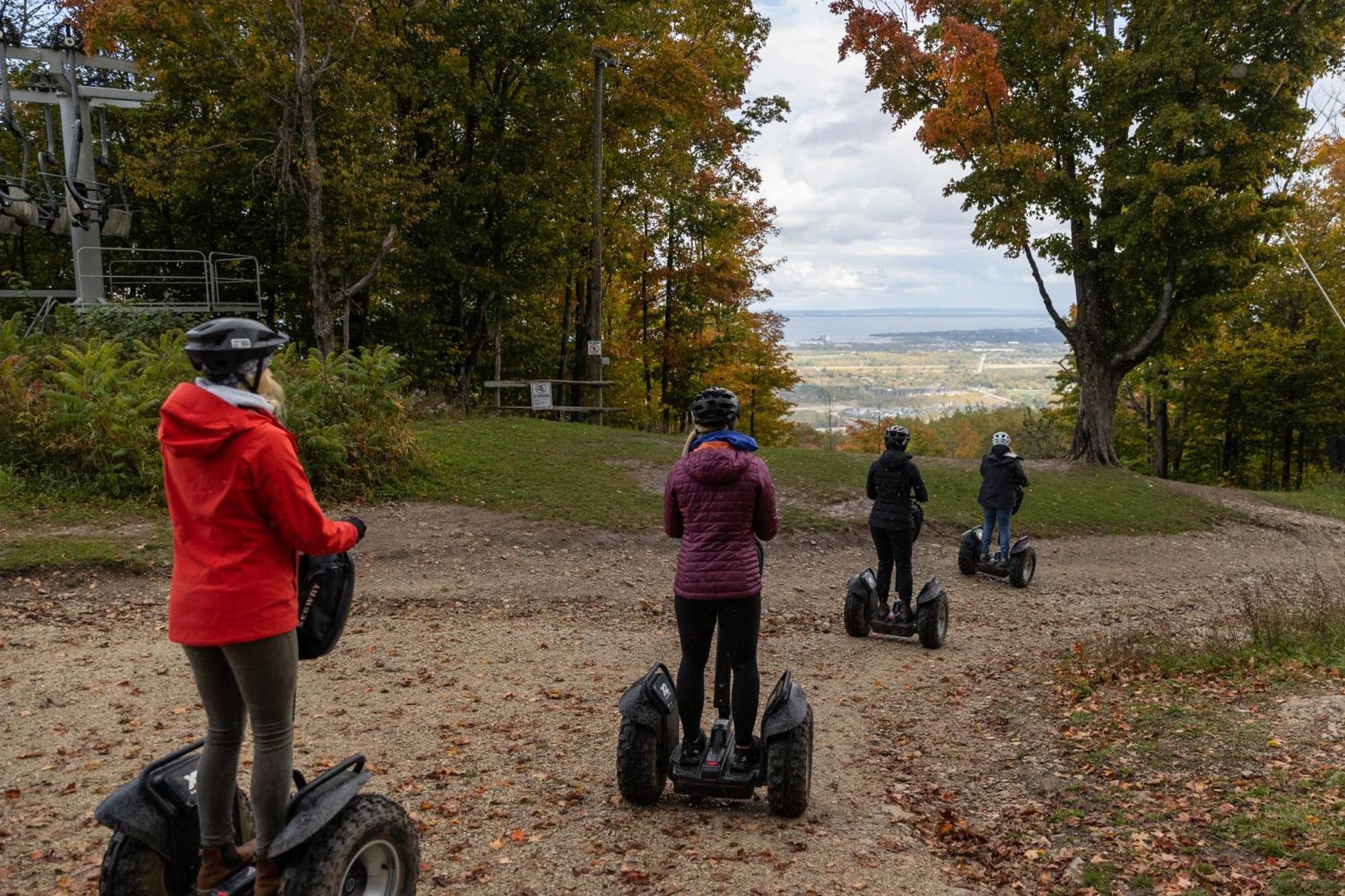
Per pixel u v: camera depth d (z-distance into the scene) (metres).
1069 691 6.97
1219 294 20.77
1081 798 4.77
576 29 22.36
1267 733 5.41
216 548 2.49
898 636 9.05
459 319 25.30
